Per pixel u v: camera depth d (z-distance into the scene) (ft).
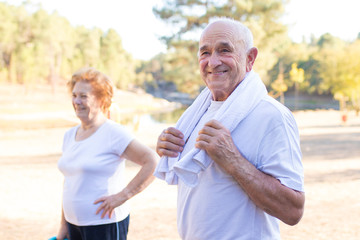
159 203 21.89
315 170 32.73
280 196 5.14
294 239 15.40
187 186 5.98
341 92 173.78
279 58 254.47
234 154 5.14
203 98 6.52
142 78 338.54
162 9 85.87
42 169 34.94
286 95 293.84
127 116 156.76
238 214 5.47
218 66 5.74
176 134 6.19
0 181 29.25
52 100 186.19
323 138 61.93
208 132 5.23
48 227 17.98
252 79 5.85
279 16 84.12
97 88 8.15
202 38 5.96
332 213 19.01
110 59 273.75
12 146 54.65
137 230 16.99
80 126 8.65
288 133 5.40
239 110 5.51
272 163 5.26
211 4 84.84
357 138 60.90
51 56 221.25
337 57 172.35
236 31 5.76
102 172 7.84
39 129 85.76
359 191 23.85
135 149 7.97
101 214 7.74
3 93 193.26
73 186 7.89
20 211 20.81
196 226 5.68
